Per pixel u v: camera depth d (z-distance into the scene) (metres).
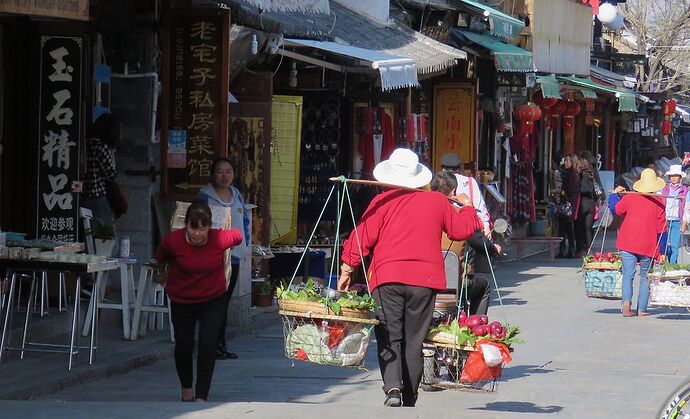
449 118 24.05
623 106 32.12
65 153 13.79
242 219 12.42
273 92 17.94
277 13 16.16
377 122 19.44
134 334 12.88
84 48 14.01
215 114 13.96
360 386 11.22
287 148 16.75
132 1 14.70
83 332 12.93
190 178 14.05
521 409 10.14
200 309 9.93
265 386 11.16
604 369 12.33
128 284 13.00
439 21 22.88
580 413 9.98
